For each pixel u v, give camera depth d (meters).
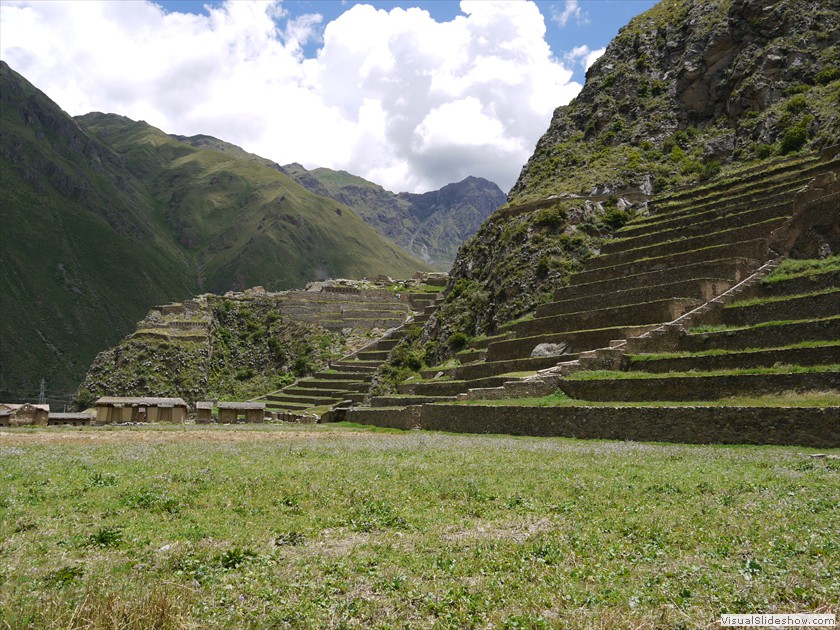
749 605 10.74
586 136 95.00
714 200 64.69
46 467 26.31
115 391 88.25
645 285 53.91
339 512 18.12
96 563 13.33
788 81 75.88
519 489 20.84
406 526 16.66
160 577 12.45
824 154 58.12
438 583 12.34
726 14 87.06
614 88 97.31
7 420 61.78
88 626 10.06
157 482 22.20
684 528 15.38
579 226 71.88
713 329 43.97
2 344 158.12
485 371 57.72
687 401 36.19
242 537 15.41
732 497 18.56
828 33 76.38
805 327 37.06
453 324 78.12
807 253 46.59
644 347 45.00
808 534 14.21
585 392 42.66
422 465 26.53
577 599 11.24
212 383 97.00
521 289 69.00
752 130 74.62
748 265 48.56
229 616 10.80
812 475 21.41
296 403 84.62
